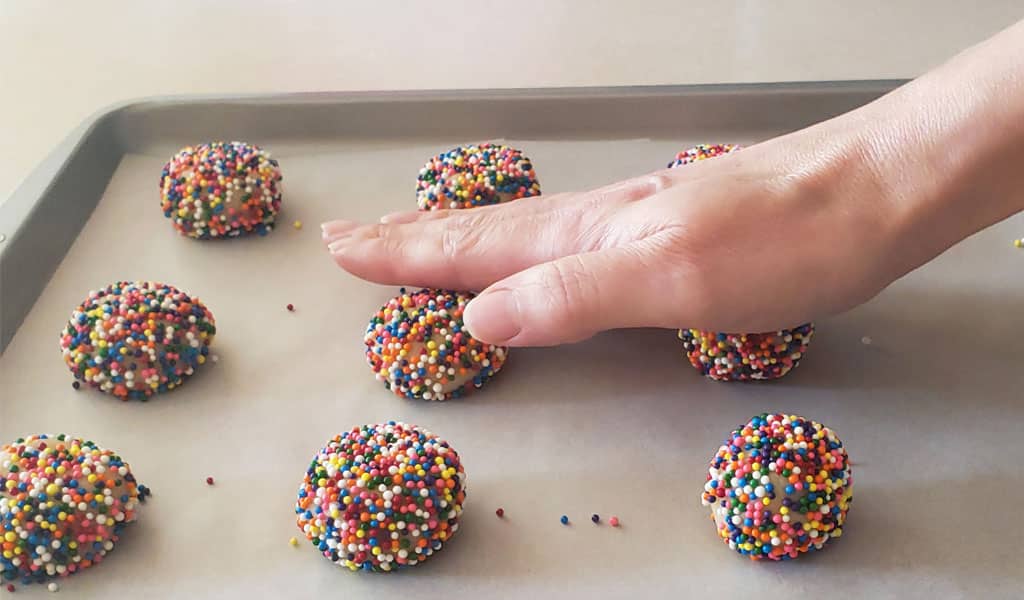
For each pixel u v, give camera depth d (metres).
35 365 0.31
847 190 0.27
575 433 0.28
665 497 0.26
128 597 0.24
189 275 0.34
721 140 0.40
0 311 0.32
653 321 0.27
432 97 0.40
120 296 0.30
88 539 0.25
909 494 0.26
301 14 0.53
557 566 0.25
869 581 0.24
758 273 0.27
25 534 0.24
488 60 0.49
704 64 0.48
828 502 0.24
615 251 0.27
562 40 0.51
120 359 0.29
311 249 0.35
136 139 0.40
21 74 0.49
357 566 0.24
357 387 0.30
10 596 0.24
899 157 0.27
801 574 0.25
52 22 0.53
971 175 0.26
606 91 0.40
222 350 0.31
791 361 0.29
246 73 0.49
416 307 0.30
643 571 0.25
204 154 0.36
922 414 0.29
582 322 0.27
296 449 0.28
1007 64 0.26
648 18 0.52
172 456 0.28
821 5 0.53
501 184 0.35
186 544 0.25
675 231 0.27
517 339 0.28
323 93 0.40
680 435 0.28
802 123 0.40
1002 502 0.26
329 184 0.38
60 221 0.35
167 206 0.35
